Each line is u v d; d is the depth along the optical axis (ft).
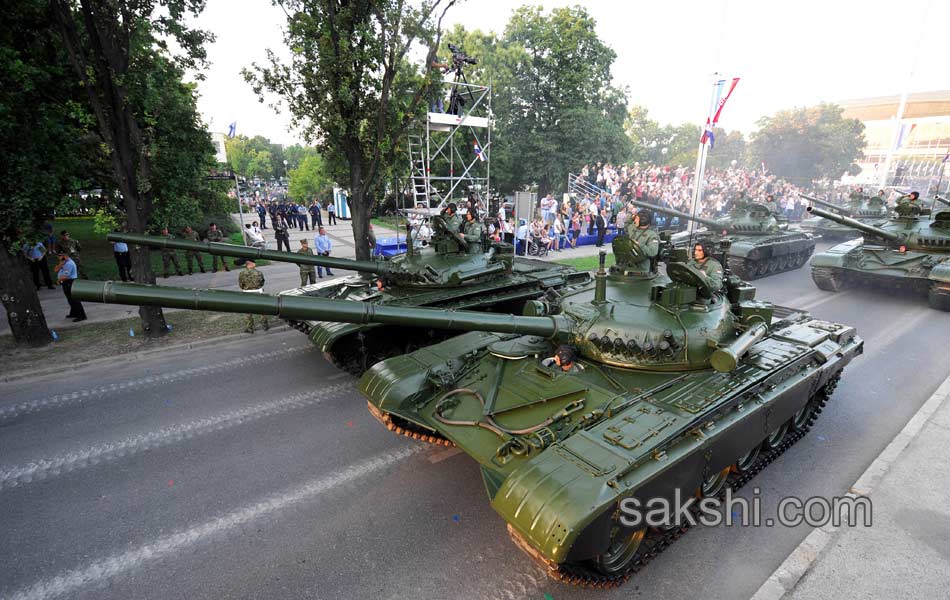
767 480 24.72
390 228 118.11
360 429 30.83
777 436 26.27
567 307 26.14
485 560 20.44
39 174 41.29
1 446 29.12
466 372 25.58
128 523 22.79
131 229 43.80
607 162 117.29
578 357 24.75
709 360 22.98
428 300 37.81
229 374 39.32
